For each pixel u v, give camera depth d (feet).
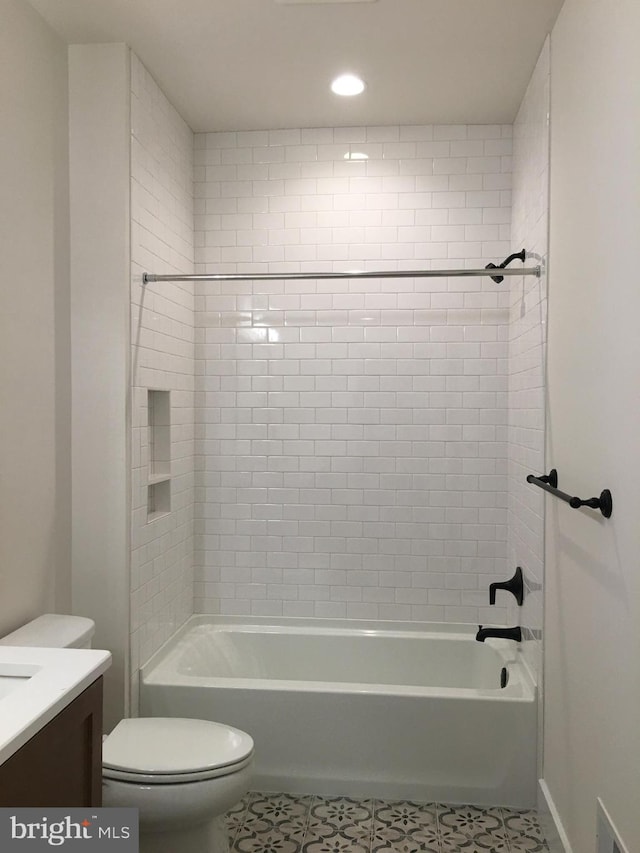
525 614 9.31
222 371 11.09
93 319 8.27
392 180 10.83
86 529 8.32
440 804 8.48
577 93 6.67
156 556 9.36
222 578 11.16
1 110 6.82
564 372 7.14
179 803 6.31
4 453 6.88
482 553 10.79
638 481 4.79
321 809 8.35
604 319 5.68
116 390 8.25
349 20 7.73
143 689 8.75
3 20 6.88
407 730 8.54
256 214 11.02
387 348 10.87
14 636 6.79
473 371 10.76
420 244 10.82
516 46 8.30
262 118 10.52
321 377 10.96
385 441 10.90
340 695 8.61
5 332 6.89
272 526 11.07
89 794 4.93
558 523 7.38
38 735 4.15
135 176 8.50
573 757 6.68
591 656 6.01
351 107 10.12
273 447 11.05
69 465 8.28
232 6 7.44
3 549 6.88
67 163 8.22
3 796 3.78
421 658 10.53
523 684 8.79
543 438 8.15
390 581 10.93
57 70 8.00
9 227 6.96
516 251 10.18
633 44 4.96
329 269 10.94
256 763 8.72
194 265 11.10
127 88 8.25
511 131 10.66
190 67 8.85
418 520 10.87
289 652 10.78
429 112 10.28
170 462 9.96
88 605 8.33
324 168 10.91
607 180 5.61
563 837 6.98
